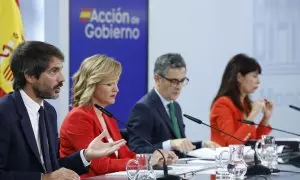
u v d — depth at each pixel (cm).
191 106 892
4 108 396
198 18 890
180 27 871
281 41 984
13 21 626
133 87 825
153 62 843
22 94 408
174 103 593
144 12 834
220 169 423
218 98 657
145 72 838
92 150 425
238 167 419
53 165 418
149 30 839
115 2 805
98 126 480
